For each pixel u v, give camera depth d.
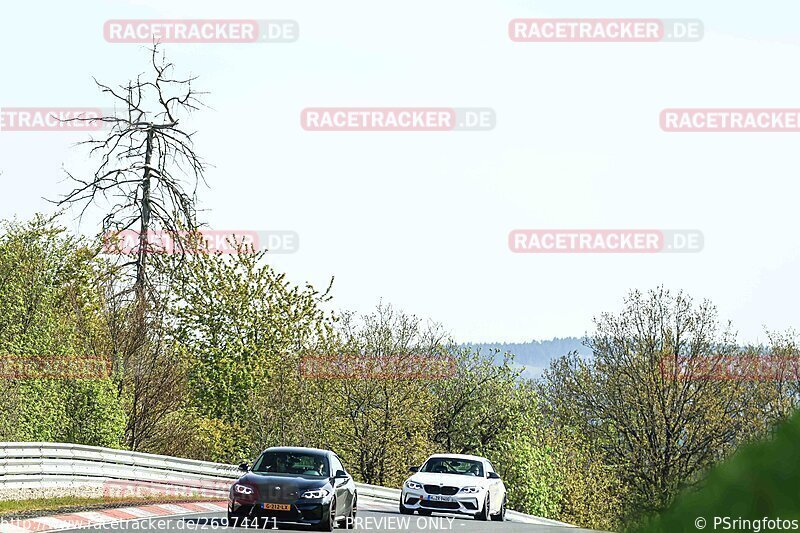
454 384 137.88
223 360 114.94
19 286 95.69
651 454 115.69
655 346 118.12
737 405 114.12
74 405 83.88
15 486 53.84
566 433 140.75
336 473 47.09
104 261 108.56
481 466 64.50
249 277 119.50
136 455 67.31
